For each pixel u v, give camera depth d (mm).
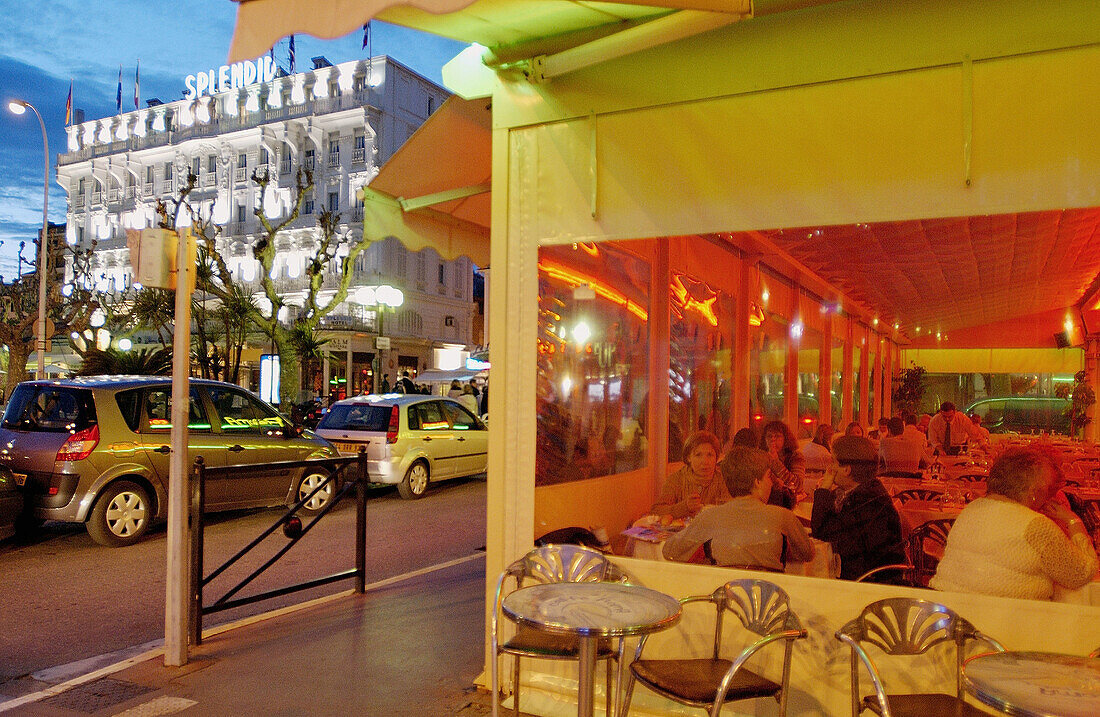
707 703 3059
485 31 3846
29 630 5586
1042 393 8891
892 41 3482
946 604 3410
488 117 4844
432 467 12047
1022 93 3285
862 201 3551
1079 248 5371
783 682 3227
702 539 4070
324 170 46281
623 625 2760
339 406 12156
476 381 24328
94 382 8547
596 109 4051
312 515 10172
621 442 5402
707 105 3836
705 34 3816
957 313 8789
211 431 9195
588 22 3730
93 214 56938
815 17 3613
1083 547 3430
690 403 6258
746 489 4168
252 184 48656
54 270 33125
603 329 5137
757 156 3740
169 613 4730
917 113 3451
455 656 4852
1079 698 2326
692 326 6273
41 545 8297
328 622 5555
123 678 4523
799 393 7539
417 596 6266
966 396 9258
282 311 45031
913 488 5477
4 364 39438
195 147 51750
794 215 3674
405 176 5434
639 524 4688
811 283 7305
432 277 48312
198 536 5137
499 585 3635
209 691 4324
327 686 4375
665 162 3918
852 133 3562
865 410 8859
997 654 2725
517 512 4227
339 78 46562
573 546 3908
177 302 4734
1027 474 3441
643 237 3971
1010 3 3289
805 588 3637
